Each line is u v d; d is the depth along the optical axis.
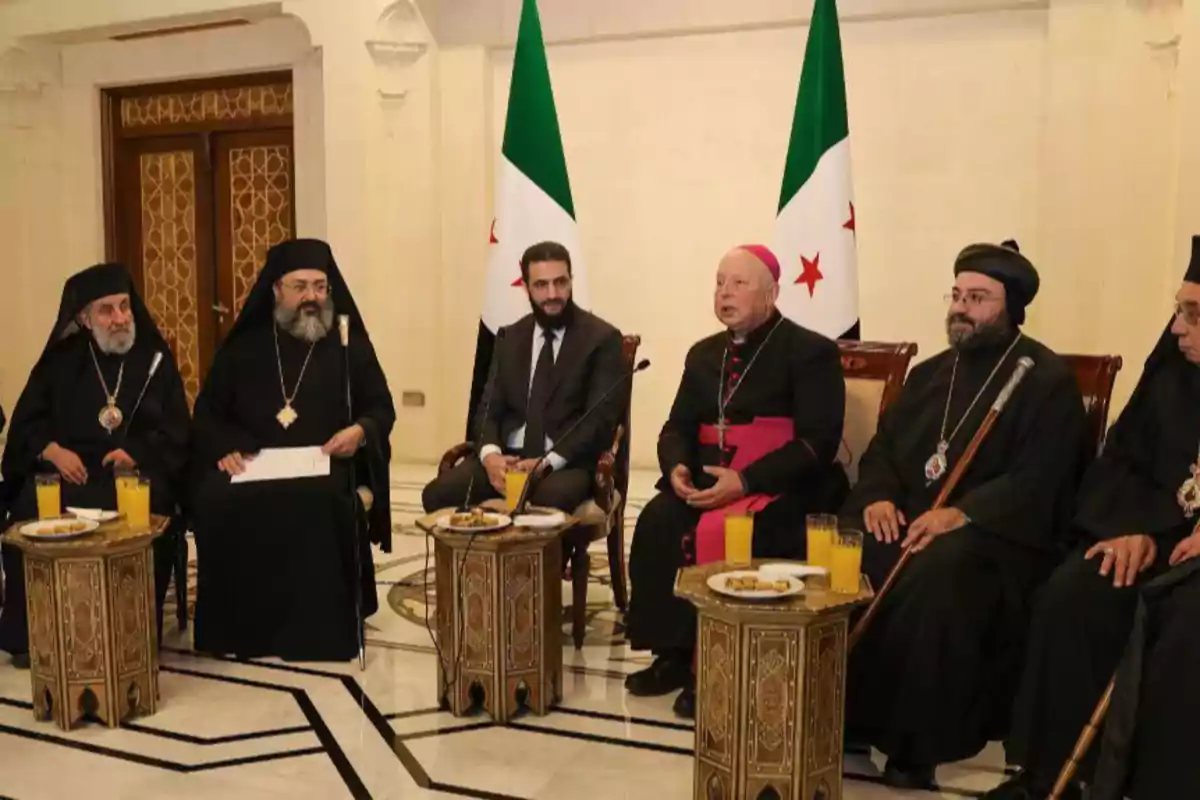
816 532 2.37
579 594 3.28
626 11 6.05
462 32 6.34
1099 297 5.22
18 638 3.13
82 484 3.23
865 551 2.59
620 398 3.36
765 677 2.08
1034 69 5.36
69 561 2.65
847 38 5.69
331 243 6.40
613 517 3.56
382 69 6.32
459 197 6.46
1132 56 5.00
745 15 5.82
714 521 2.79
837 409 2.93
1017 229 5.48
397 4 6.21
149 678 2.81
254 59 6.91
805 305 4.13
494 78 6.43
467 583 2.74
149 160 7.54
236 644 3.27
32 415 3.32
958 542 2.45
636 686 2.95
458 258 6.51
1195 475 2.32
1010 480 2.53
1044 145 5.29
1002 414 2.61
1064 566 2.33
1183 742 1.97
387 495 3.52
